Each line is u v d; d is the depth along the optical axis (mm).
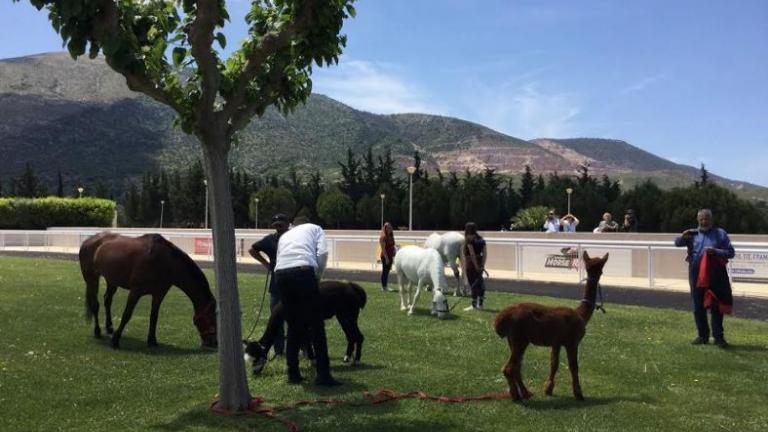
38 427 6055
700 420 6379
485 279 19281
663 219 48781
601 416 6398
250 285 16688
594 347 9500
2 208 44438
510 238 24844
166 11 5969
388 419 6262
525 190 64938
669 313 12570
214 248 6402
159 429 5992
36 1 5328
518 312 6812
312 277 7312
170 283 9430
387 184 67500
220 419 6211
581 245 19891
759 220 46656
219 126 6176
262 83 6645
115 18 5418
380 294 15008
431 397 6969
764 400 7113
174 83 6016
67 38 5430
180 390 7289
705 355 9070
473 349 9297
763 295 15453
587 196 54156
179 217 74375
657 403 6957
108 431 5949
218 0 5926
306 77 7023
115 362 8547
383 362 8578
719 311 9602
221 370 6504
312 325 7383
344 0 6449
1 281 16312
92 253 9867
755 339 10133
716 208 46688
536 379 7801
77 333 10195
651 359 8844
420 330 10656
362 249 25312
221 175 6246
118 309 12508
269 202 66875
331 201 66875
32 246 36594
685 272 18953
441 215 60625
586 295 7145
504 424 6168
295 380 7547
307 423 6121
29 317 11375
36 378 7633
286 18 6215
